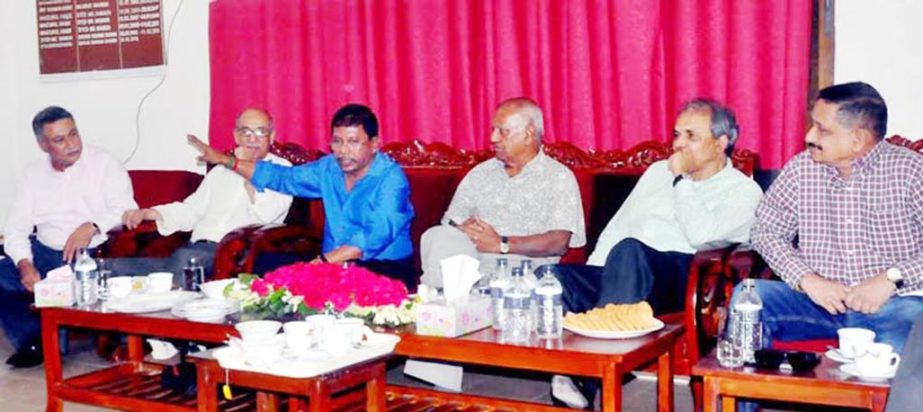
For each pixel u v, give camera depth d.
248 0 4.86
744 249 3.05
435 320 2.59
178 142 5.17
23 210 4.30
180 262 4.02
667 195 3.48
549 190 3.66
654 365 3.28
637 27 3.94
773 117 3.73
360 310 2.71
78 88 5.43
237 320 2.84
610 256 3.14
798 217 2.89
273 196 4.17
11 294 4.08
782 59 3.70
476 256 3.52
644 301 2.85
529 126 3.64
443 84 4.40
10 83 5.57
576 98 4.08
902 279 2.58
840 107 2.68
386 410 2.81
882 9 3.58
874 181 2.75
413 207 4.05
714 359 2.36
